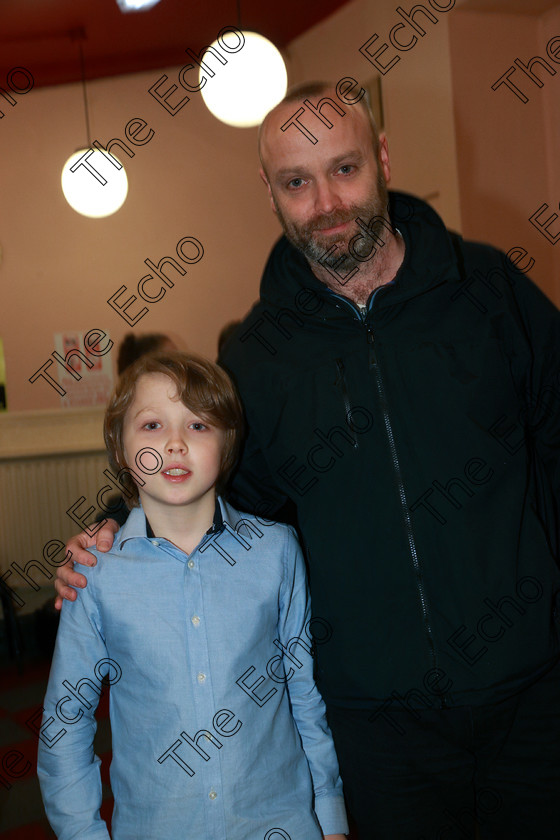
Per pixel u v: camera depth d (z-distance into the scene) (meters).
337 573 1.22
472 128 3.91
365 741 1.21
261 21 4.64
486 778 1.22
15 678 3.58
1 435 4.56
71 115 5.31
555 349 1.30
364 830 1.23
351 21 4.48
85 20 4.36
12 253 5.30
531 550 1.20
